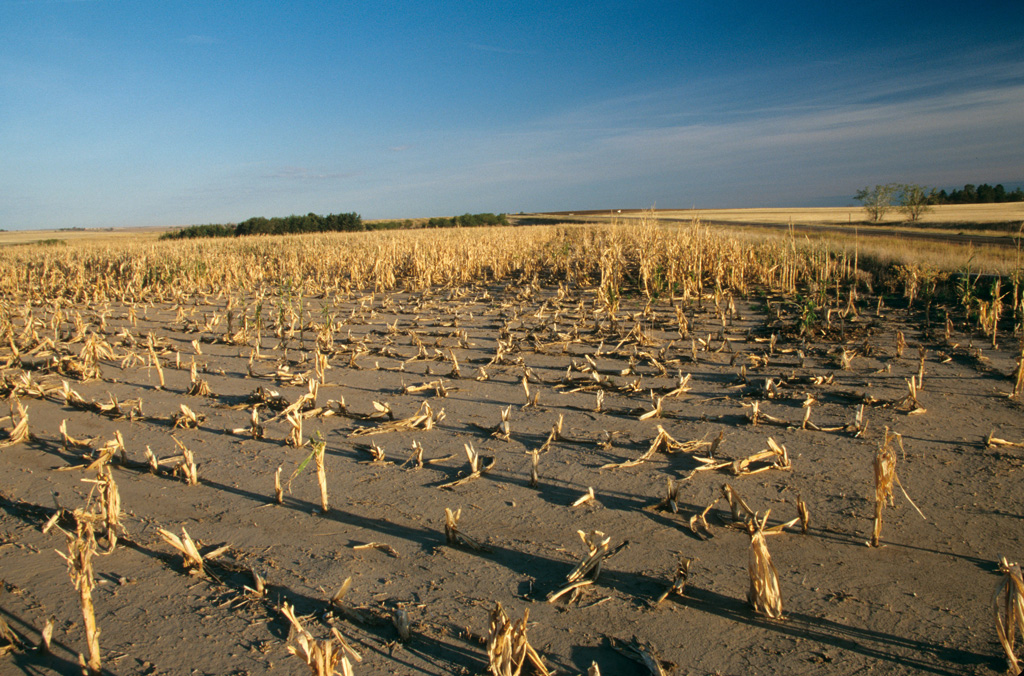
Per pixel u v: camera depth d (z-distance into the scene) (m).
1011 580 2.88
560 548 4.11
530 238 27.39
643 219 26.16
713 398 7.13
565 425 6.38
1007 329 9.98
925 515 4.37
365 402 7.36
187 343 11.09
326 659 2.62
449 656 3.11
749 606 3.45
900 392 7.03
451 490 4.99
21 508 4.87
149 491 5.11
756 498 4.71
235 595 3.69
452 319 12.52
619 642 3.18
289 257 24.33
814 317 10.01
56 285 20.11
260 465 5.58
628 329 10.86
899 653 3.07
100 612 3.56
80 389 8.20
